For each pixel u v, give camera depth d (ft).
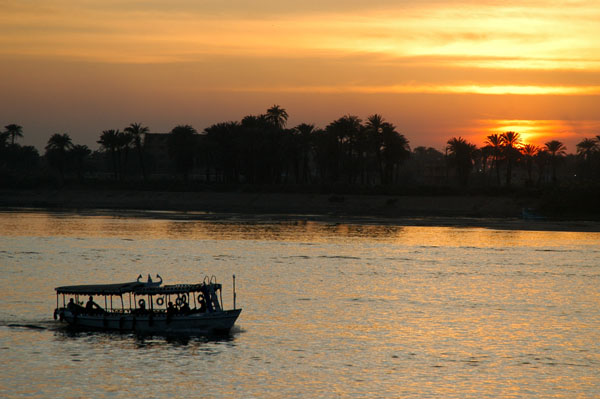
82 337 185.37
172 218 612.70
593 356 170.91
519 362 165.37
